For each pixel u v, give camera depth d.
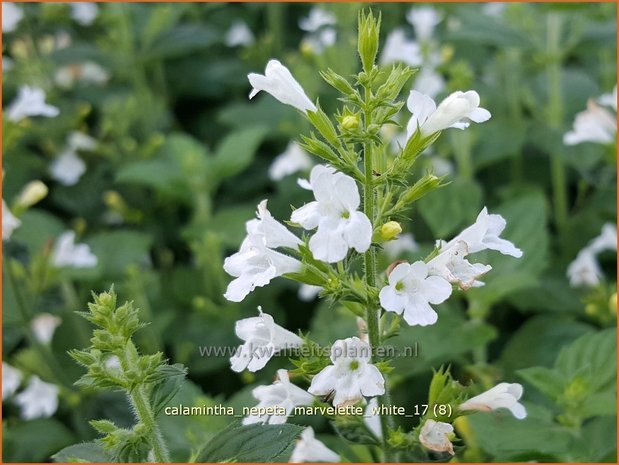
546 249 0.37
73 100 0.59
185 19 0.67
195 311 0.43
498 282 0.35
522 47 0.45
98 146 0.54
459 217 0.38
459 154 0.45
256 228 0.27
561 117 0.48
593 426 0.32
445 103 0.26
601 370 0.31
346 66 0.47
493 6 0.56
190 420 0.32
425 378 0.37
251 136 0.47
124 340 0.25
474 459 0.32
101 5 0.60
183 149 0.47
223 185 0.54
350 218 0.25
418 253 0.37
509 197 0.46
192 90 0.62
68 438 0.38
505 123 0.48
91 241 0.46
